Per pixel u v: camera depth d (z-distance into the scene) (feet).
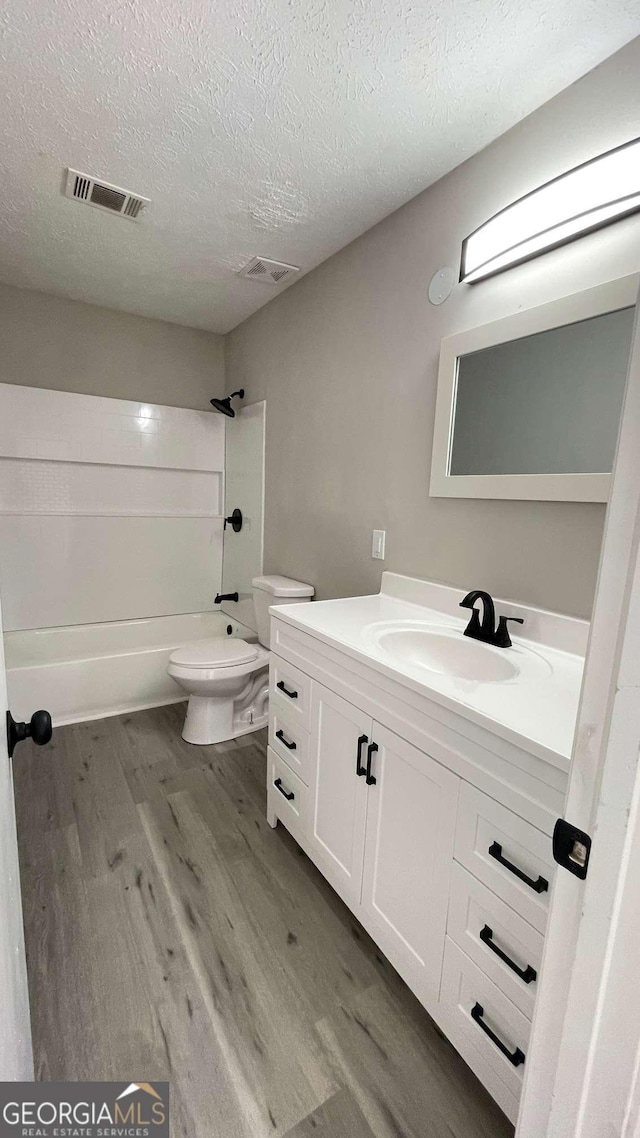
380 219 5.83
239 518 10.01
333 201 5.49
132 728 8.19
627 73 3.49
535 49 3.57
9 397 8.41
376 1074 3.31
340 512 6.88
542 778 2.57
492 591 4.77
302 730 4.93
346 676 4.18
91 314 8.96
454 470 5.04
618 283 3.56
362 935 4.38
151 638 10.01
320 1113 3.08
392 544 5.98
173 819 5.87
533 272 4.18
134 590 10.03
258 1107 3.10
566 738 2.62
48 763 7.04
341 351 6.64
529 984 2.70
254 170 5.00
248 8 3.32
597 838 1.44
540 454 4.24
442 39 3.51
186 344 10.02
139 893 4.74
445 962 3.27
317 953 4.19
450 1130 3.02
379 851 3.87
